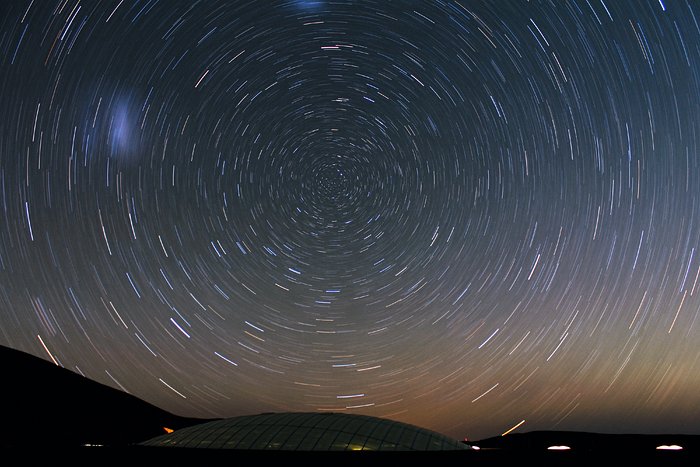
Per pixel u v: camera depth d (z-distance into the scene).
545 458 17.69
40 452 18.33
